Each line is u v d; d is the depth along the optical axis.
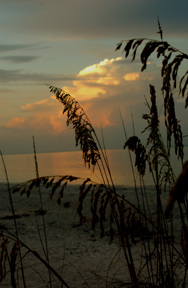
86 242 7.55
